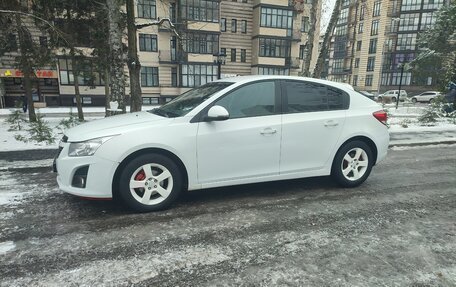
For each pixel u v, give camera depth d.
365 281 2.59
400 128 11.81
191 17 33.09
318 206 4.20
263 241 3.24
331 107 4.77
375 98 45.72
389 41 52.31
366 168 5.00
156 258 2.90
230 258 2.91
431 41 34.41
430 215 3.97
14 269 2.70
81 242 3.17
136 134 3.73
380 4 51.84
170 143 3.82
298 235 3.38
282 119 4.37
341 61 60.84
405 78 51.69
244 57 37.78
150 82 33.97
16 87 31.55
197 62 34.31
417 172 6.05
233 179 4.20
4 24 11.31
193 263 2.82
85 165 3.63
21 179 5.29
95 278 2.59
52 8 12.80
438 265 2.85
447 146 8.92
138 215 3.82
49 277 2.59
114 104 8.70
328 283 2.56
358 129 4.82
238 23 36.94
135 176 3.79
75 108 29.31
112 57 8.70
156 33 32.97
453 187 5.13
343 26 59.50
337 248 3.12
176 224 3.60
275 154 4.35
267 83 4.41
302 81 4.62
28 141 8.59
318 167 4.67
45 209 3.99
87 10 13.77
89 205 4.12
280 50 38.00
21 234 3.32
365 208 4.16
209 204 4.21
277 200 4.40
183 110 4.18
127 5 8.73
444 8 32.84
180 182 4.00
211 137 4.00
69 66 31.77
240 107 4.22
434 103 14.81
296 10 37.28
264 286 2.51
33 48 12.92
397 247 3.16
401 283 2.57
